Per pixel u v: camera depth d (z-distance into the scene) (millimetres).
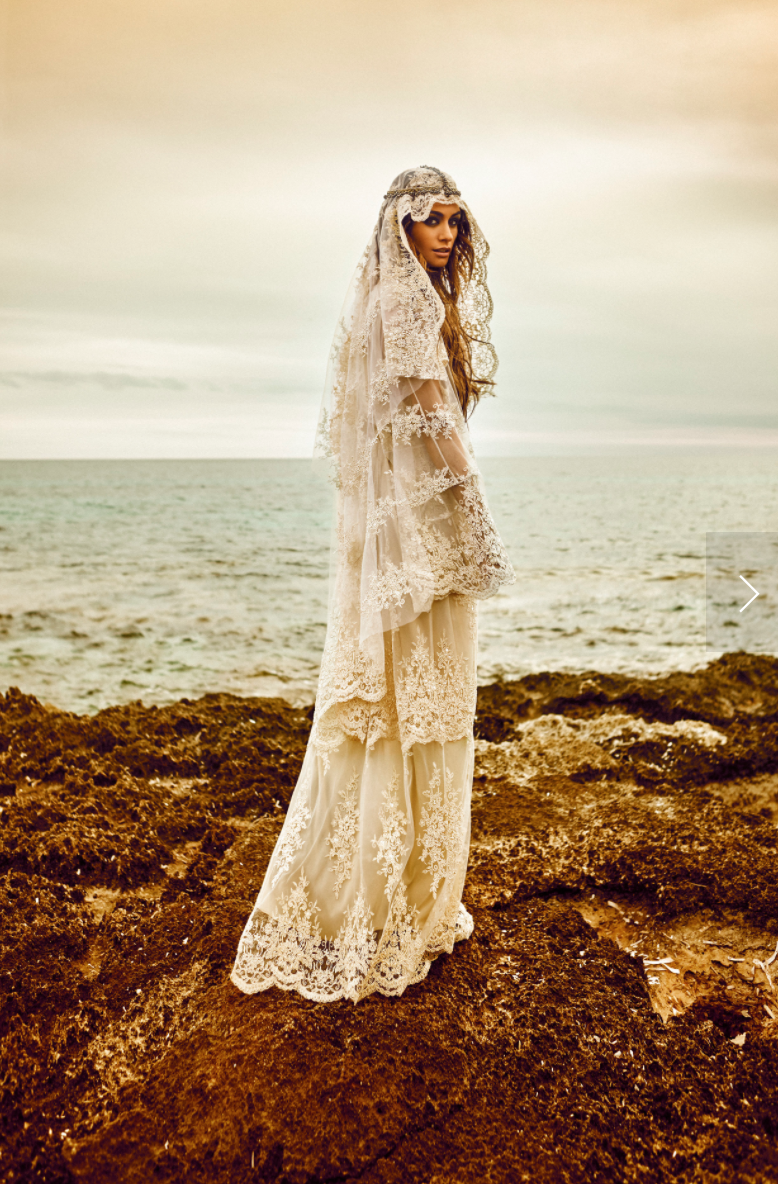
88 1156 1685
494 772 3666
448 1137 1718
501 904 2598
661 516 23375
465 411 2199
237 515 26094
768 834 2988
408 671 1982
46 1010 2117
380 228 1983
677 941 2436
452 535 2035
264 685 7664
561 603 10258
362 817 2027
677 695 4320
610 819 3133
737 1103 1812
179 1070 1887
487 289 2156
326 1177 1619
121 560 16516
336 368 2107
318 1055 1882
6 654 8664
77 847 2887
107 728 3918
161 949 2383
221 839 3072
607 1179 1635
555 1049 1957
